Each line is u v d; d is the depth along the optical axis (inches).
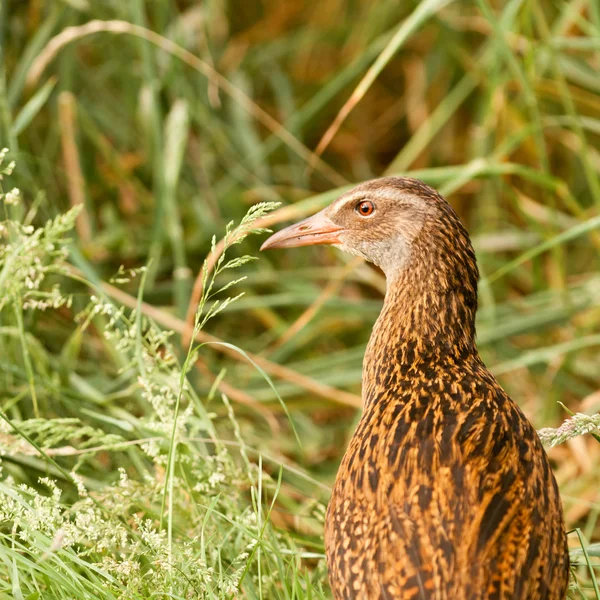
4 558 275.0
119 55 545.0
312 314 477.7
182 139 478.0
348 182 606.2
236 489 334.0
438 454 270.5
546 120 494.9
